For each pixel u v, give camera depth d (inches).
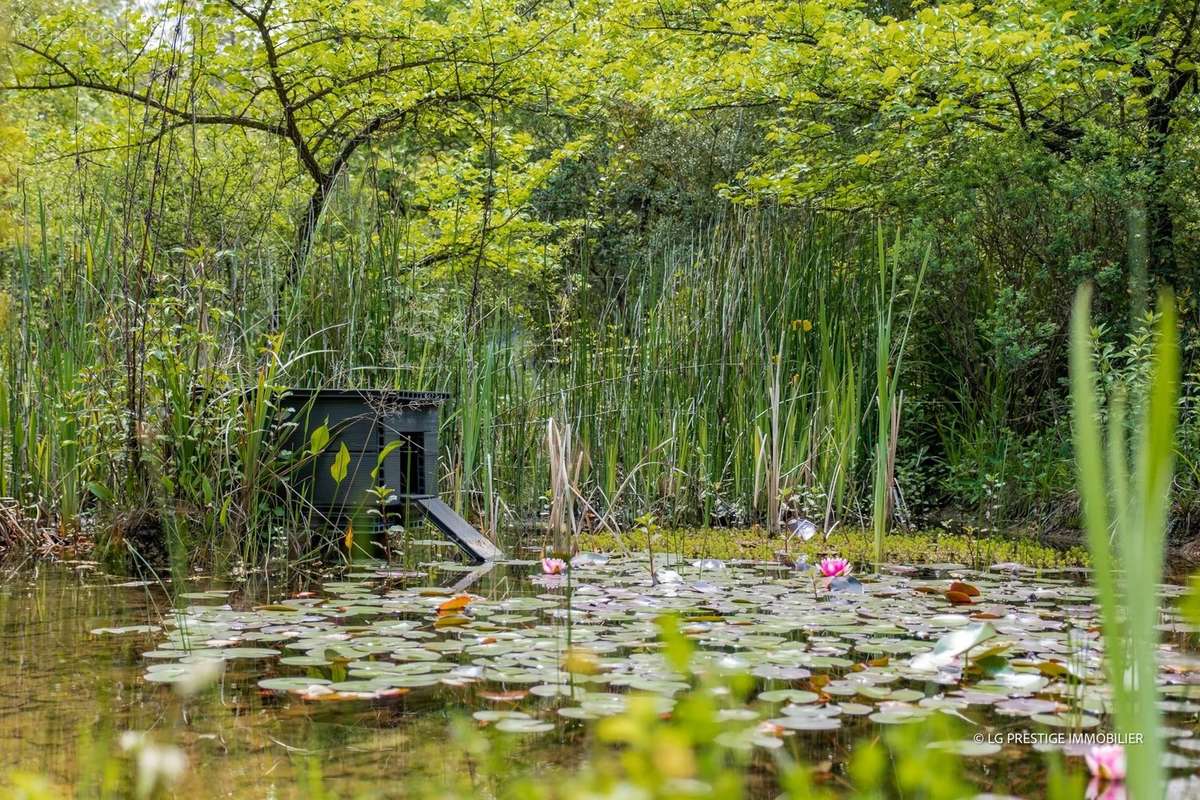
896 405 217.6
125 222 173.3
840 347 245.4
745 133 433.1
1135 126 277.0
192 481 167.2
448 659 95.2
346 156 280.2
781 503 209.8
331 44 294.2
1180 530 216.4
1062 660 94.5
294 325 197.5
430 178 309.4
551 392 224.5
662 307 236.8
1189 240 261.4
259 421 167.0
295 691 85.0
